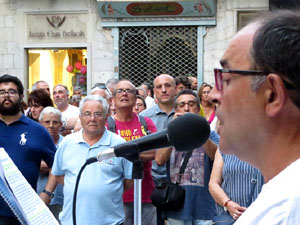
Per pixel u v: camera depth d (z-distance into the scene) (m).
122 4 12.26
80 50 12.88
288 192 1.17
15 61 12.79
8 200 2.58
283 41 1.23
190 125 2.01
